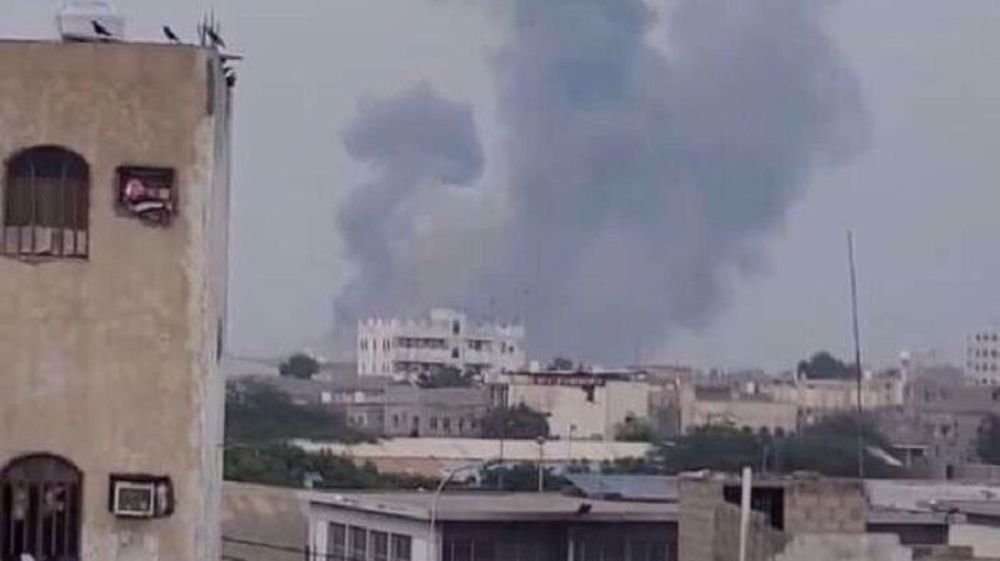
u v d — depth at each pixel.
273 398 146.38
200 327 37.06
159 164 36.97
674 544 72.25
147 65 37.00
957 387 188.25
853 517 48.44
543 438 136.12
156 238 36.97
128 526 36.75
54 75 36.78
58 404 36.72
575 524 72.00
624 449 145.25
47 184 36.88
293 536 88.50
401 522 75.81
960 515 70.69
